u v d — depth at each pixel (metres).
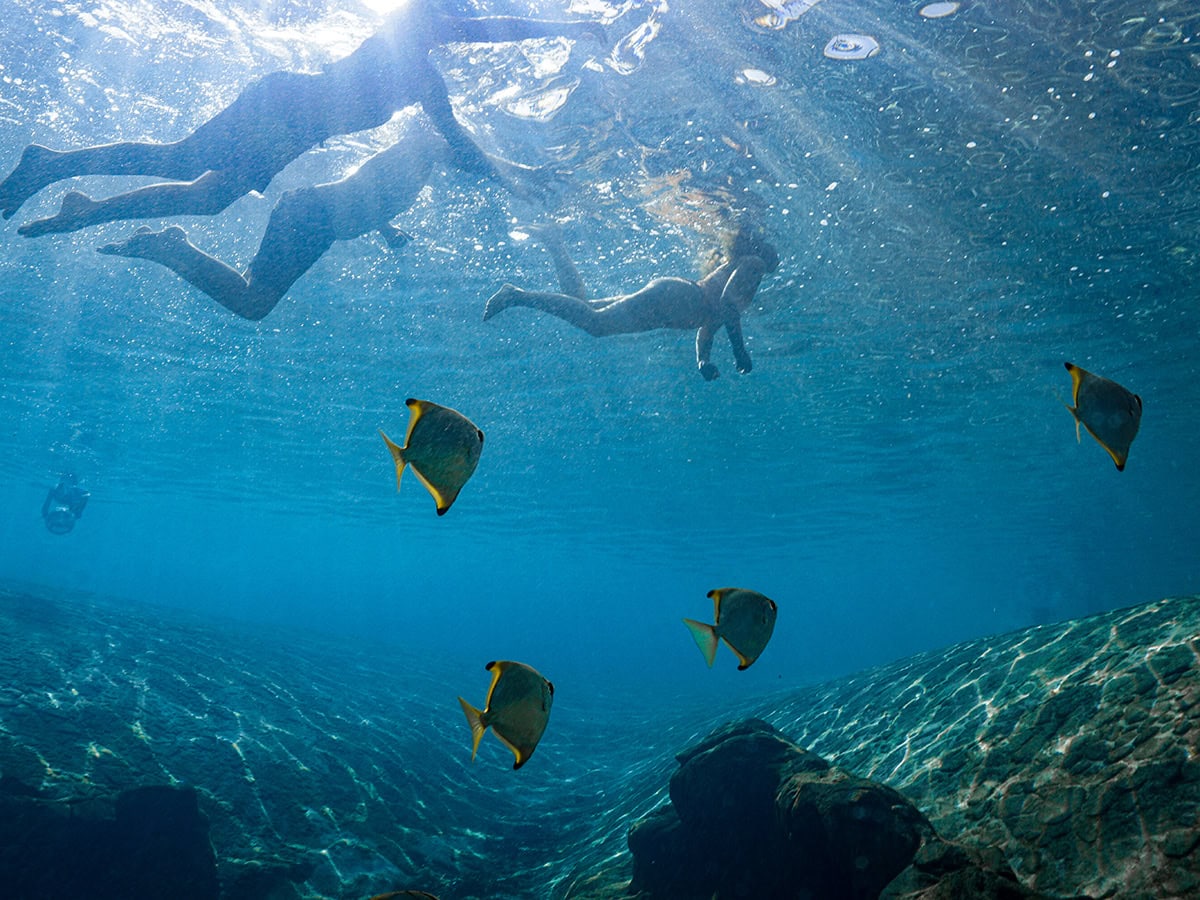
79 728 10.57
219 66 8.70
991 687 8.29
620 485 32.16
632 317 7.31
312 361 18.56
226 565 178.50
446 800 13.41
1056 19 7.16
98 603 23.33
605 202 10.88
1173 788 5.14
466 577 111.88
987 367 17.30
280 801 10.87
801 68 8.13
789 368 17.67
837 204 10.62
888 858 4.87
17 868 7.51
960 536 46.41
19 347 19.64
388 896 2.97
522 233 11.84
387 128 9.30
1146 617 7.48
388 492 37.62
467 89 8.78
